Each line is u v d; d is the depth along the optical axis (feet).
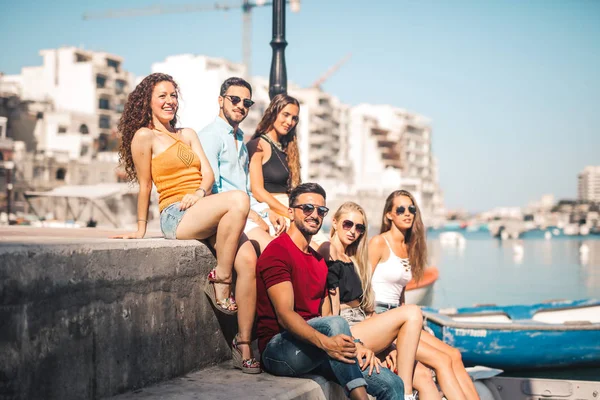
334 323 12.96
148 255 12.73
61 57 296.10
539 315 37.50
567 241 306.55
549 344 29.25
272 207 17.62
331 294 15.26
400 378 13.99
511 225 352.08
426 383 14.98
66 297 10.82
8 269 9.79
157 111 14.67
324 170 370.53
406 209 17.84
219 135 16.42
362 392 12.74
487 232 479.00
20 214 168.66
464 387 15.38
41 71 299.17
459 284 89.04
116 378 11.89
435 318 30.07
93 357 11.37
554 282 92.73
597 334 29.63
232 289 15.05
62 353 10.73
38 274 10.30
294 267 13.61
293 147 18.90
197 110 115.24
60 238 12.61
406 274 18.03
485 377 20.39
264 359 13.89
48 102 268.41
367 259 16.08
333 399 13.85
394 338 14.82
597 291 79.92
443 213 573.74
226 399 11.91
